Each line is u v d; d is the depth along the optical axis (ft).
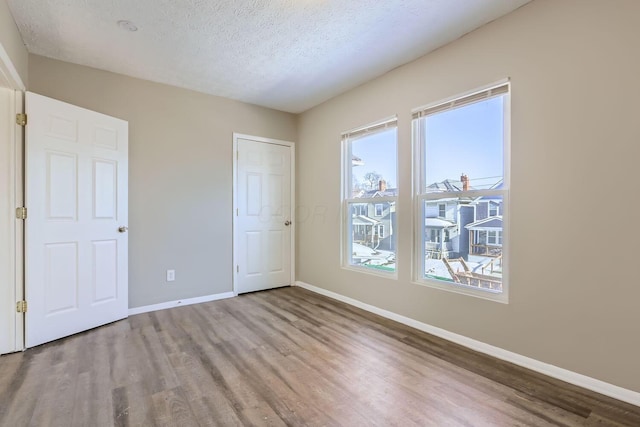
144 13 7.21
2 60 6.39
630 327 5.66
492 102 7.75
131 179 10.53
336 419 5.24
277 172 14.05
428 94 9.02
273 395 5.90
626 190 5.69
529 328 6.93
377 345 8.11
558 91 6.47
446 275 8.86
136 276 10.67
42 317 8.00
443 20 7.48
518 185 7.10
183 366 6.97
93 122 9.15
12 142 7.60
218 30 7.91
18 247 7.67
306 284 14.07
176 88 11.43
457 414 5.36
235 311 10.86
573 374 6.29
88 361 7.16
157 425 5.06
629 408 5.50
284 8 7.04
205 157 12.09
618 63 5.75
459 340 8.21
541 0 6.69
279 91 11.89
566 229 6.39
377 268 10.94
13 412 5.34
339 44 8.57
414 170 9.52
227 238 12.64
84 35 8.08
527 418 5.25
